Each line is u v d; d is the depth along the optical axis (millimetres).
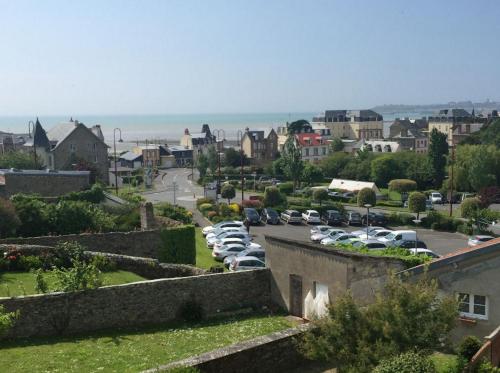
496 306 17000
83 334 19969
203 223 54719
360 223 57156
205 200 65375
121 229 36906
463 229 52938
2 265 24906
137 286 21375
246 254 33469
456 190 84188
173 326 21484
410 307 12930
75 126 88375
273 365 15398
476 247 18000
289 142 96125
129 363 16484
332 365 16094
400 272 17812
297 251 22641
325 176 104125
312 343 13719
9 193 49750
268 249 24344
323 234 45688
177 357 17094
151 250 33531
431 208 67750
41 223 34281
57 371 15688
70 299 20078
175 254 34188
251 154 128875
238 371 14633
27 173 50375
